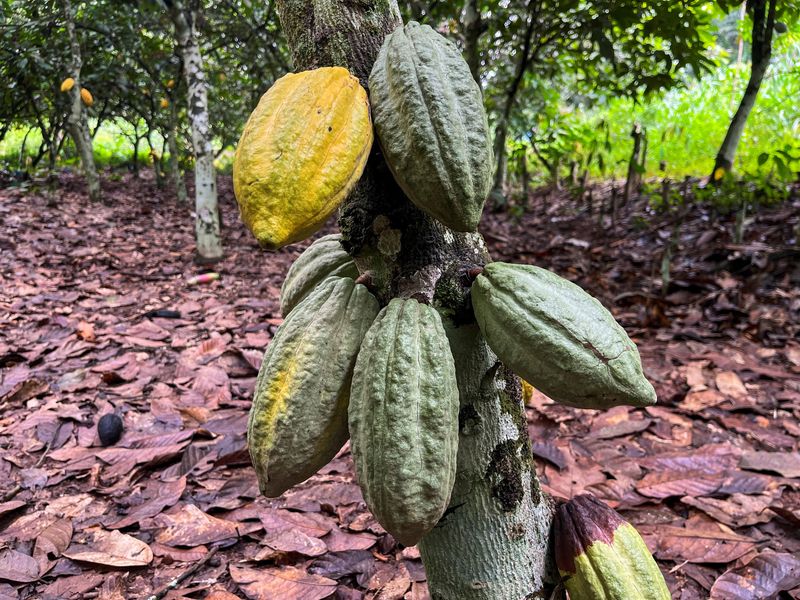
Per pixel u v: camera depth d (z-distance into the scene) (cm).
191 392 326
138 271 582
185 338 406
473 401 111
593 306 97
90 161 930
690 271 529
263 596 189
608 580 111
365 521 228
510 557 114
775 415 307
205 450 269
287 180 84
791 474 249
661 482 250
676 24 527
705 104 1009
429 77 92
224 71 1019
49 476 254
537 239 723
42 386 327
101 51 998
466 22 620
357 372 96
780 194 589
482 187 92
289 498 242
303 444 99
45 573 199
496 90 959
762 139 866
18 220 736
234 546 217
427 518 89
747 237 577
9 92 970
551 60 775
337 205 90
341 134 90
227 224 849
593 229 750
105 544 211
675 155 996
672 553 212
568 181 1049
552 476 257
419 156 90
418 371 92
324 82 92
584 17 584
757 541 215
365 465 92
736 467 258
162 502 234
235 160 88
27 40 886
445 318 107
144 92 1150
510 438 114
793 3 561
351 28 106
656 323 425
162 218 877
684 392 330
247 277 570
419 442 89
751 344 392
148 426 293
